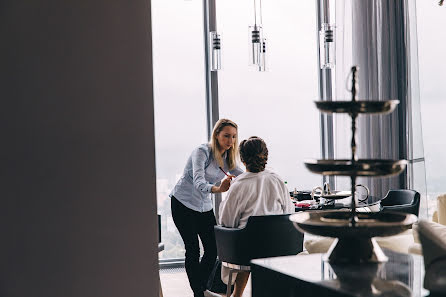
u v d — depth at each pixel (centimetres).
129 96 289
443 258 162
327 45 536
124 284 291
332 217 196
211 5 625
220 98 634
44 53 281
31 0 279
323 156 662
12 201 280
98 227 288
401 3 612
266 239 381
